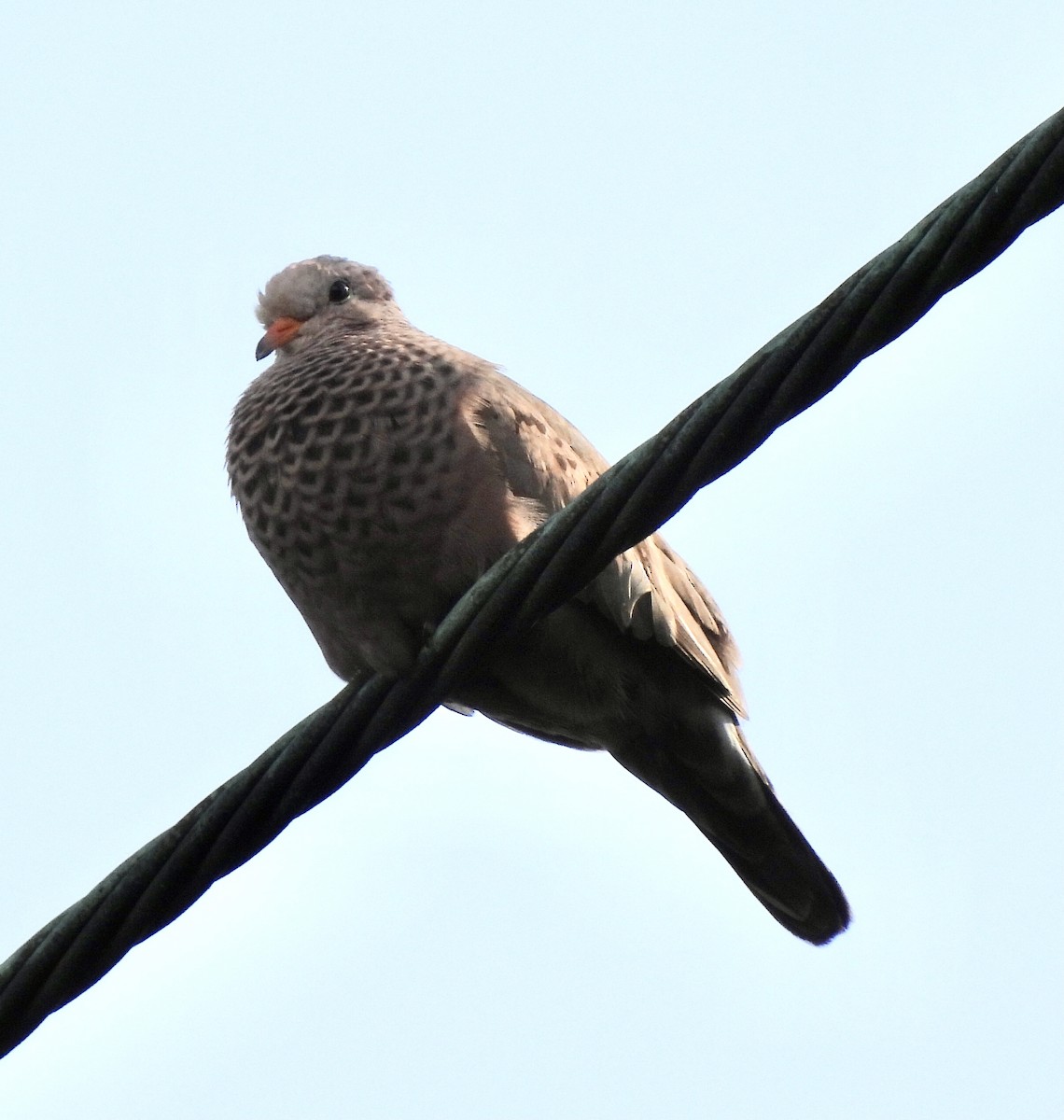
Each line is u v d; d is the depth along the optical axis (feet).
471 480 34.71
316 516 35.42
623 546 27.48
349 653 36.91
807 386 25.96
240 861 29.12
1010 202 24.20
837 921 37.93
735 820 37.83
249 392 37.65
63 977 28.45
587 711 36.78
